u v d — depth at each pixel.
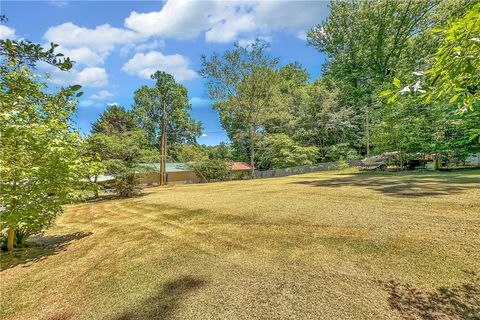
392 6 16.16
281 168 22.30
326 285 2.11
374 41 17.55
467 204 3.93
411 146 11.70
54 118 2.91
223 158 26.17
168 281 2.46
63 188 3.83
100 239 4.16
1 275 2.92
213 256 2.98
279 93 23.41
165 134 24.94
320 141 22.39
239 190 9.19
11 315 2.10
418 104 10.30
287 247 3.00
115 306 2.10
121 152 11.88
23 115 2.35
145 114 25.75
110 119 21.27
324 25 20.28
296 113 22.66
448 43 1.35
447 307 1.70
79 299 2.27
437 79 1.71
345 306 1.81
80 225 5.41
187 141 29.06
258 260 2.73
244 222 4.28
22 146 3.15
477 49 1.32
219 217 4.84
